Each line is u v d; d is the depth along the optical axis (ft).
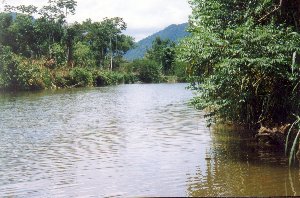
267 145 43.42
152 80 329.93
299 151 37.73
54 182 32.07
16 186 31.22
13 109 89.86
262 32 37.63
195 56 42.06
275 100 42.37
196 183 30.71
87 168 36.14
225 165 35.73
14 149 45.37
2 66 178.19
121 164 37.27
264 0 39.42
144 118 70.95
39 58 262.88
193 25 45.57
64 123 66.08
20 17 268.82
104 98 126.31
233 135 50.01
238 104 42.73
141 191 29.19
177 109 85.20
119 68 356.59
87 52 303.68
